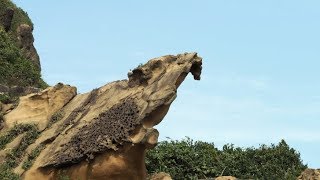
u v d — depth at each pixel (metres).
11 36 48.59
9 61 43.75
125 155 27.38
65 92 31.95
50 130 30.58
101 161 27.62
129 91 29.61
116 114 28.53
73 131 29.53
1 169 29.58
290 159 42.91
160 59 29.45
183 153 39.22
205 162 40.03
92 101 30.86
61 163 28.44
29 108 32.16
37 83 43.62
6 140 31.08
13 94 36.34
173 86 28.12
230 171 41.00
